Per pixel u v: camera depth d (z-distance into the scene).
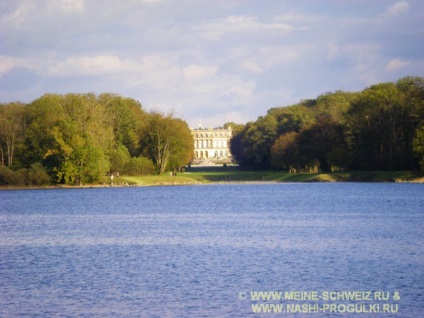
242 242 159.00
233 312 92.81
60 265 128.75
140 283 110.38
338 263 126.19
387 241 156.38
